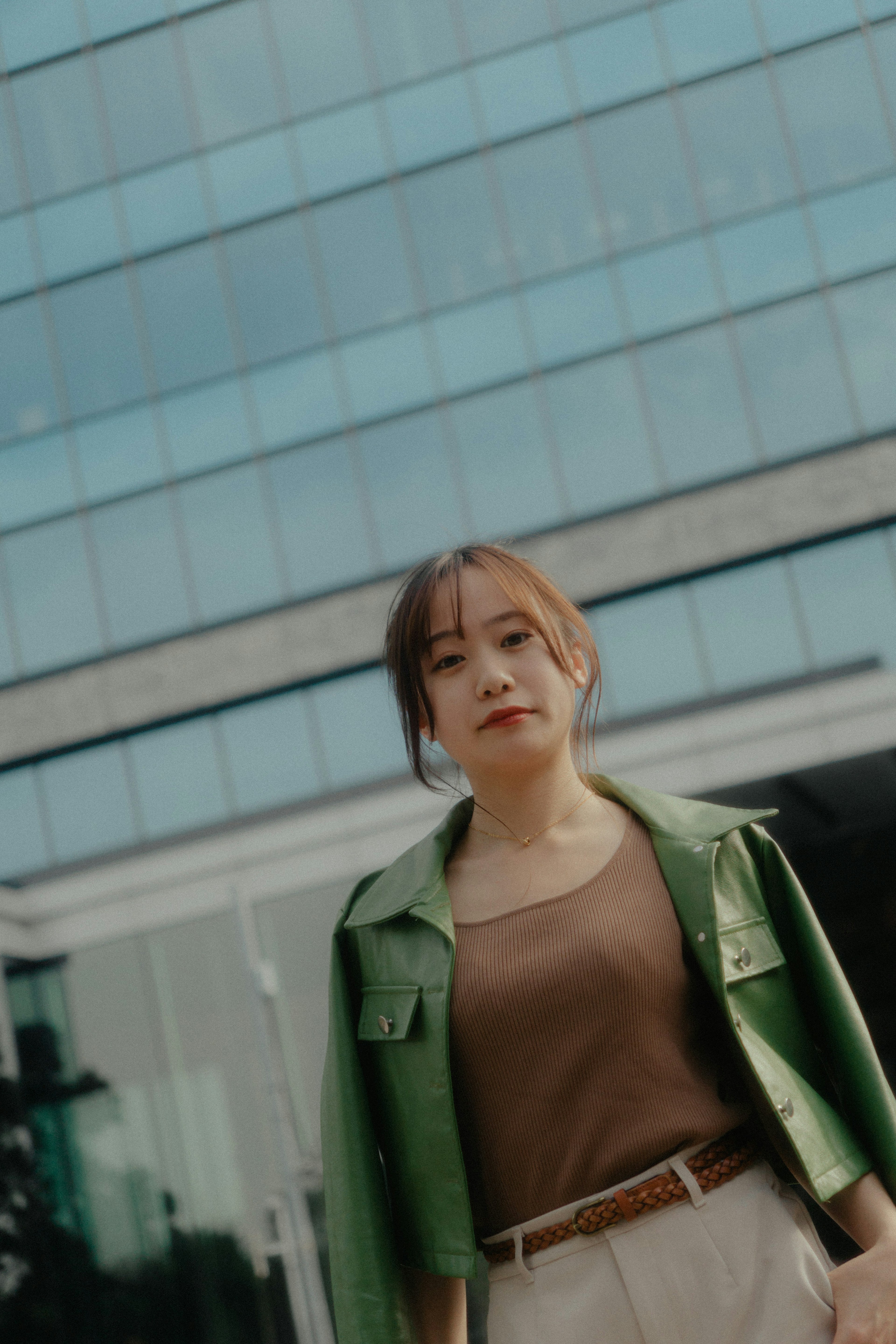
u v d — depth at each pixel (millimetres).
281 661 11984
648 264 11969
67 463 12672
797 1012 1646
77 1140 11133
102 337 12781
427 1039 1562
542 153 12289
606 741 11336
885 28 11883
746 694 11250
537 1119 1504
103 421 12672
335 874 11602
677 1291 1416
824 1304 1422
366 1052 1693
